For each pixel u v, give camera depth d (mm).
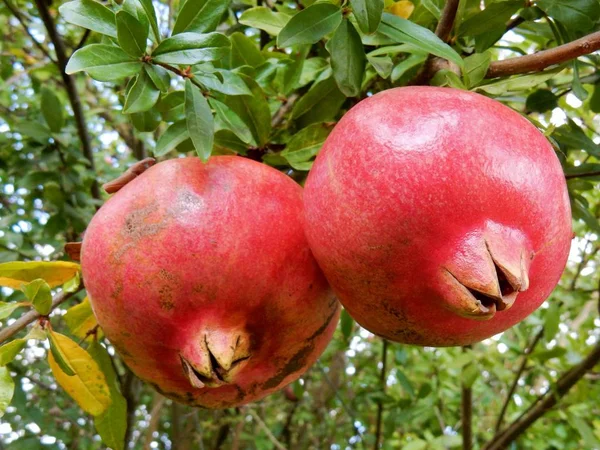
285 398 881
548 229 204
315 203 224
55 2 573
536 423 684
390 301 217
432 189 194
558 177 211
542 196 201
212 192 232
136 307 230
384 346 625
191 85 257
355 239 208
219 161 250
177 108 317
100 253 235
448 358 653
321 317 258
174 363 246
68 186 484
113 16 254
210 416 869
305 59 365
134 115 311
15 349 265
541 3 298
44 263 286
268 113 310
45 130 476
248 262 227
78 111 509
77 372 275
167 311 227
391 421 609
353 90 279
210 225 225
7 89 654
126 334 241
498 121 205
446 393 664
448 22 278
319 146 317
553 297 520
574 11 293
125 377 531
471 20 293
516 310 224
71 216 479
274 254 232
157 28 266
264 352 253
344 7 274
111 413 300
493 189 194
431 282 206
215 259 223
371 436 661
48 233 478
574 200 364
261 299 233
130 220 230
